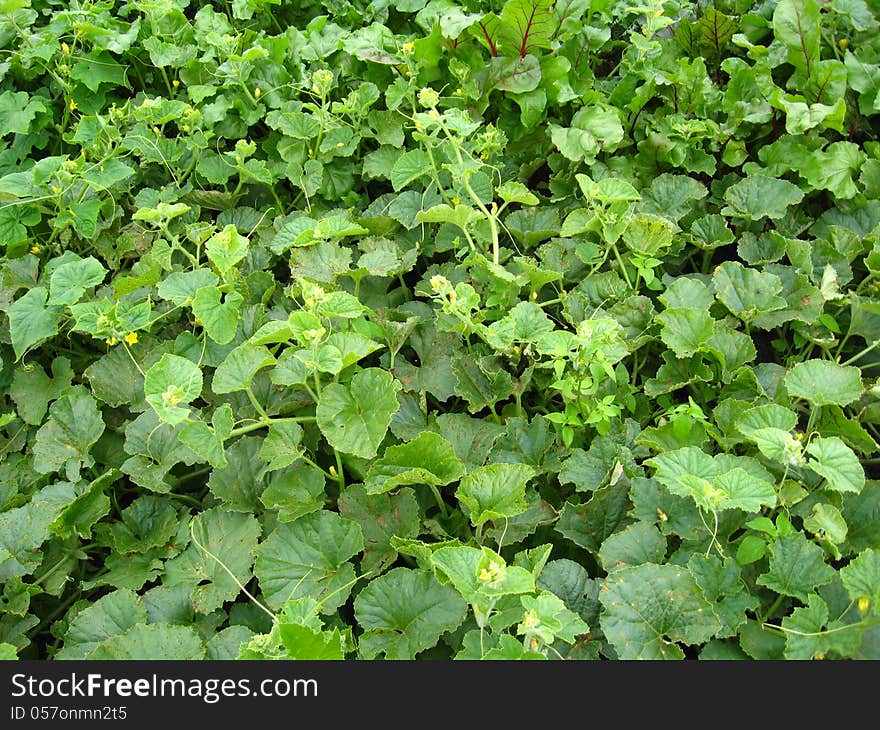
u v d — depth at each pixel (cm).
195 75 223
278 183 214
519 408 174
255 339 159
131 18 245
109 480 169
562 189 203
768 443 151
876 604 143
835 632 144
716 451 169
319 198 208
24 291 195
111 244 201
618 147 208
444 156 201
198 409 175
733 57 218
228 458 168
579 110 205
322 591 157
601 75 229
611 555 153
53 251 201
